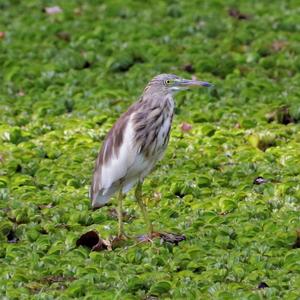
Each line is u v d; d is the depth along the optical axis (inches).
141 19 884.0
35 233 507.2
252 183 567.8
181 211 533.6
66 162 605.0
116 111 693.3
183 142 626.8
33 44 829.2
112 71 780.6
